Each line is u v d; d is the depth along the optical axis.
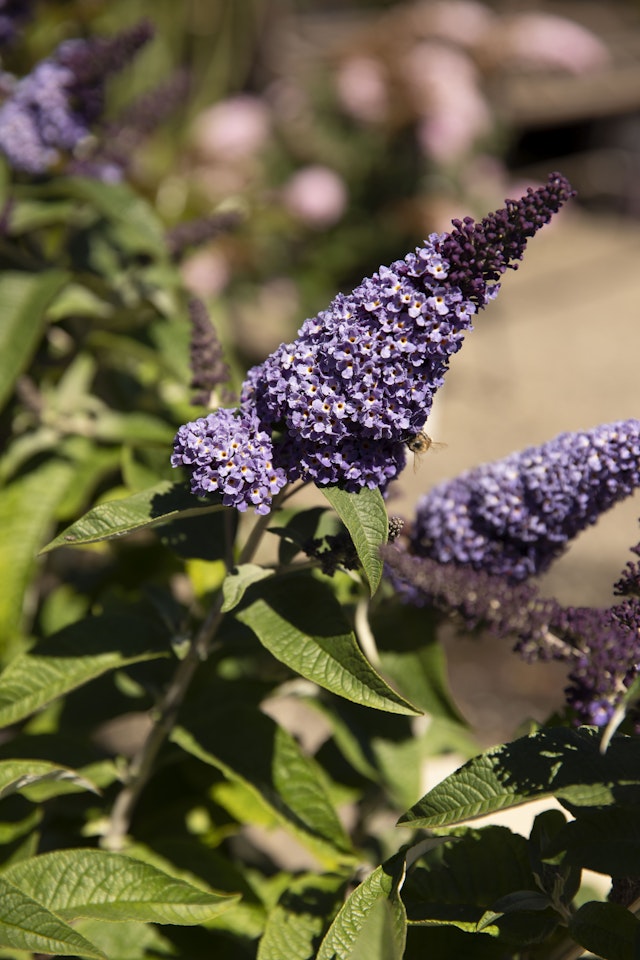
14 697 0.79
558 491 0.76
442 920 0.73
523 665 1.88
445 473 2.46
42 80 1.01
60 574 1.16
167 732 0.82
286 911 0.77
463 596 0.70
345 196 3.09
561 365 3.14
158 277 1.04
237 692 0.85
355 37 3.19
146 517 0.73
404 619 0.84
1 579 0.97
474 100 2.93
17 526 0.98
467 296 0.71
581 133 4.56
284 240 2.94
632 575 0.72
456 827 0.76
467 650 1.91
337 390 0.71
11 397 1.02
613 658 0.70
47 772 0.77
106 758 0.85
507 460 0.79
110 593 1.02
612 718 0.68
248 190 2.41
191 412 1.02
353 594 0.85
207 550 0.80
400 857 0.72
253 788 0.79
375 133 3.03
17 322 0.97
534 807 0.91
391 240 3.09
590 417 2.83
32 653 0.80
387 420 0.71
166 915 0.73
